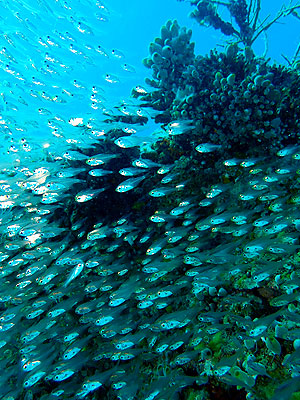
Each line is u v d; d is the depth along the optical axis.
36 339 0.37
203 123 0.42
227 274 0.31
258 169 0.39
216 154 0.43
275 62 0.44
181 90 0.43
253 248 0.30
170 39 0.47
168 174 0.44
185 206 0.40
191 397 0.27
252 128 0.40
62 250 0.46
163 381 0.29
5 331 0.42
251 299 0.28
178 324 0.30
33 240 0.48
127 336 0.32
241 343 0.26
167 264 0.36
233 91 0.39
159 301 0.34
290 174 0.36
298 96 0.40
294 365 0.21
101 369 0.38
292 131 0.40
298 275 0.27
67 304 0.38
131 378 0.32
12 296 0.44
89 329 0.37
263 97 0.38
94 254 0.46
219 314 0.29
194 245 0.37
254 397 0.23
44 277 0.40
